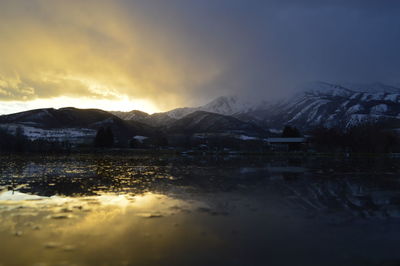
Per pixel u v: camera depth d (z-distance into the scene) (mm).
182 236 9656
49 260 7645
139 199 15750
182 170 33656
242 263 7504
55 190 18375
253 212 13047
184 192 18062
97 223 11109
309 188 19906
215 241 9180
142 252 8227
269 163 47500
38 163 43094
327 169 35625
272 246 8766
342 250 8469
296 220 11742
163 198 16094
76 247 8586
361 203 15070
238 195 17109
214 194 17422
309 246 8781
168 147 129250
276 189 19422
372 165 43000
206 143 149250
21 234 9727
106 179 24297
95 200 15375
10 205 14086
